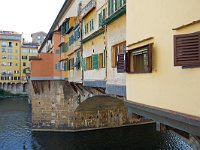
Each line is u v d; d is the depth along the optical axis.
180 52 6.60
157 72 8.15
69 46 30.52
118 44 13.19
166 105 7.58
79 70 24.44
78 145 30.84
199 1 6.11
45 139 33.19
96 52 18.28
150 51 8.47
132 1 10.17
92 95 26.08
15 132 37.06
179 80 6.91
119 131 35.62
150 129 36.19
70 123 35.03
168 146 29.20
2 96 88.56
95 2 18.92
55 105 35.28
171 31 7.30
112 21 13.98
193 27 6.39
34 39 116.62
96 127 36.06
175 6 7.08
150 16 8.60
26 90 93.38
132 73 10.15
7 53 92.69
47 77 35.19
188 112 6.53
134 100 10.06
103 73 16.30
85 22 22.36
